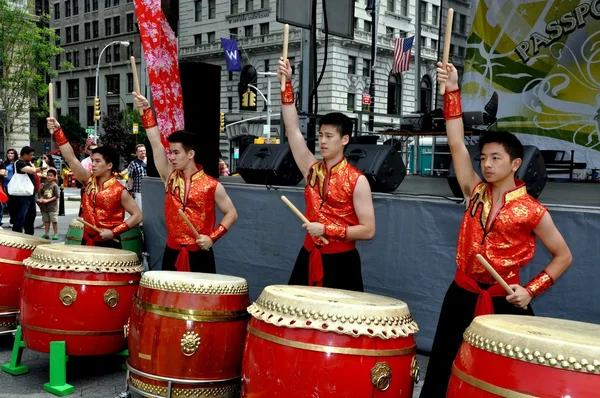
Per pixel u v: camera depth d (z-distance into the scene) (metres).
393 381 2.35
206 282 3.02
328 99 23.41
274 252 5.09
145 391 3.03
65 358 3.60
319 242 3.21
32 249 4.23
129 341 3.15
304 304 2.35
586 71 9.76
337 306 2.32
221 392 3.04
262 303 2.51
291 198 4.93
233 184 5.43
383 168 4.84
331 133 3.12
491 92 10.59
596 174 9.45
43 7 52.06
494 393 1.86
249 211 5.25
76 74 58.38
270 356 2.36
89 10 56.53
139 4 5.55
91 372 4.00
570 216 3.49
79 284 3.49
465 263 2.62
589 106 9.79
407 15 26.31
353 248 3.23
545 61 10.08
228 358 3.04
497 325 2.01
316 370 2.26
